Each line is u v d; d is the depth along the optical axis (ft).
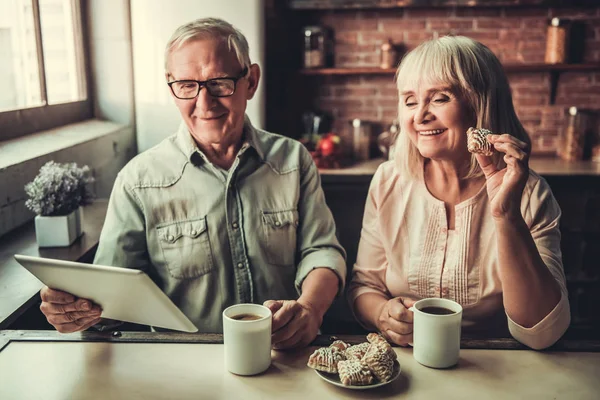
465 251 4.64
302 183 5.22
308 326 3.89
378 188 5.07
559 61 11.61
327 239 5.10
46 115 8.59
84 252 5.73
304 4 11.71
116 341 3.91
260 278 4.96
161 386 3.37
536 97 12.22
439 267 4.72
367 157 12.16
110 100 10.44
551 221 4.53
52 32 8.89
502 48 12.08
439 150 4.58
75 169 6.16
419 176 4.87
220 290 4.92
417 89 4.59
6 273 5.15
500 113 4.65
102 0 10.16
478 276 4.64
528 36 11.99
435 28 12.12
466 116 4.58
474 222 4.64
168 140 5.04
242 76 4.60
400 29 12.19
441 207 4.74
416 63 4.59
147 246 4.92
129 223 4.83
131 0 10.02
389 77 12.42
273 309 3.87
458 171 4.70
